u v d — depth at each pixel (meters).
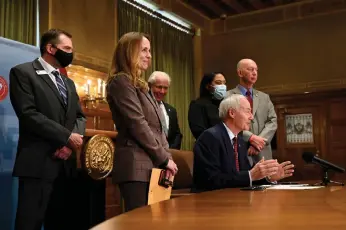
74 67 5.20
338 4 7.28
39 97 2.26
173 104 7.46
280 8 7.76
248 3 7.65
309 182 2.55
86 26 5.48
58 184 3.01
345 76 7.12
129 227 0.69
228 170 2.41
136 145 1.97
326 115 7.21
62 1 5.14
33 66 2.34
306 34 7.52
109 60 5.84
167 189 1.88
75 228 3.11
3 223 2.46
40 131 2.15
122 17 6.43
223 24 8.27
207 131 2.50
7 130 2.52
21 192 2.16
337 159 7.05
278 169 2.35
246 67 3.60
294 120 7.48
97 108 5.39
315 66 7.39
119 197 3.54
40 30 5.00
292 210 0.90
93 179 3.15
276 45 7.76
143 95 2.10
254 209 0.94
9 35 4.74
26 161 2.15
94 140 3.10
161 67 7.22
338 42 7.24
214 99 3.62
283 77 7.64
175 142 3.91
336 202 1.08
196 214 0.86
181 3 7.54
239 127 2.54
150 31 7.04
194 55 8.21
